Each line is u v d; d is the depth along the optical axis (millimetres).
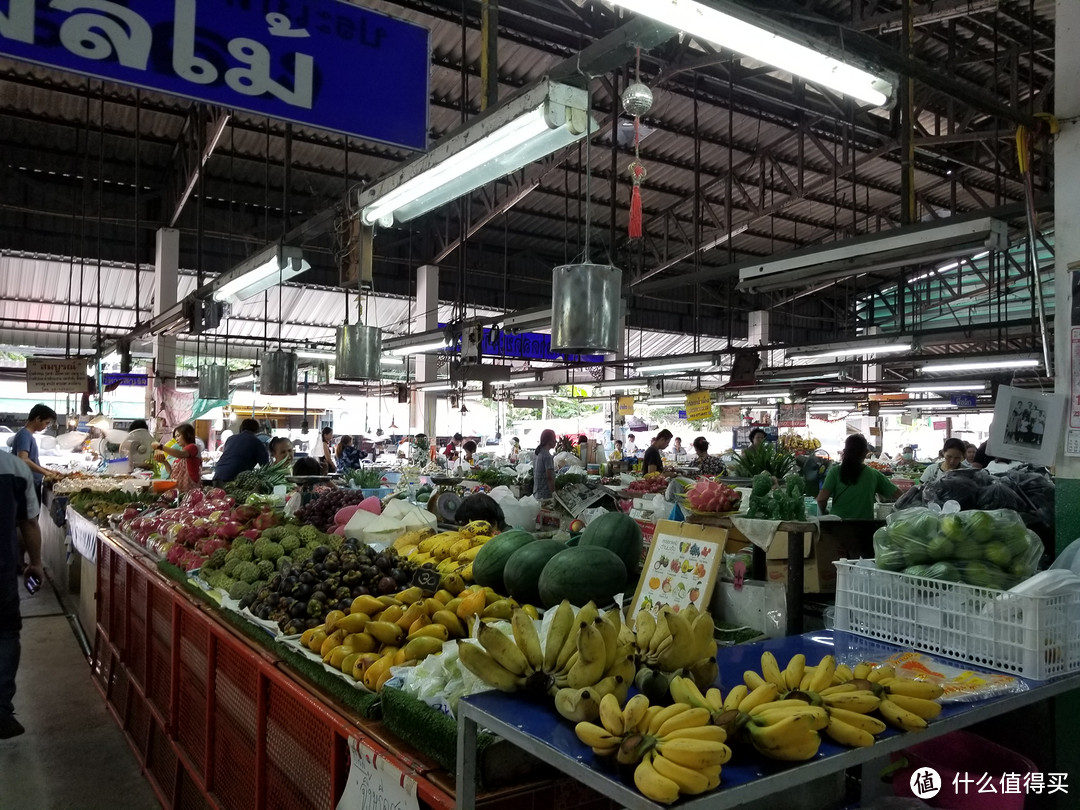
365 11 2701
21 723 4031
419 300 14766
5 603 3721
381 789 1627
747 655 1840
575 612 2240
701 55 9102
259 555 3289
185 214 13008
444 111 10594
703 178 13352
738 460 5023
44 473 7766
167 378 12242
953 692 1513
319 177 12539
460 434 16078
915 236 4043
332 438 16328
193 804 2898
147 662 3596
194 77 2408
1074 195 2492
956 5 6672
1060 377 2465
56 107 10227
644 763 1099
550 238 15836
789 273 4680
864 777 1923
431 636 2066
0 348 14203
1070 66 2537
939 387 12766
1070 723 2189
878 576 1998
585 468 11219
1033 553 1910
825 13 8031
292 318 15391
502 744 1513
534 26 8703
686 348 20469
